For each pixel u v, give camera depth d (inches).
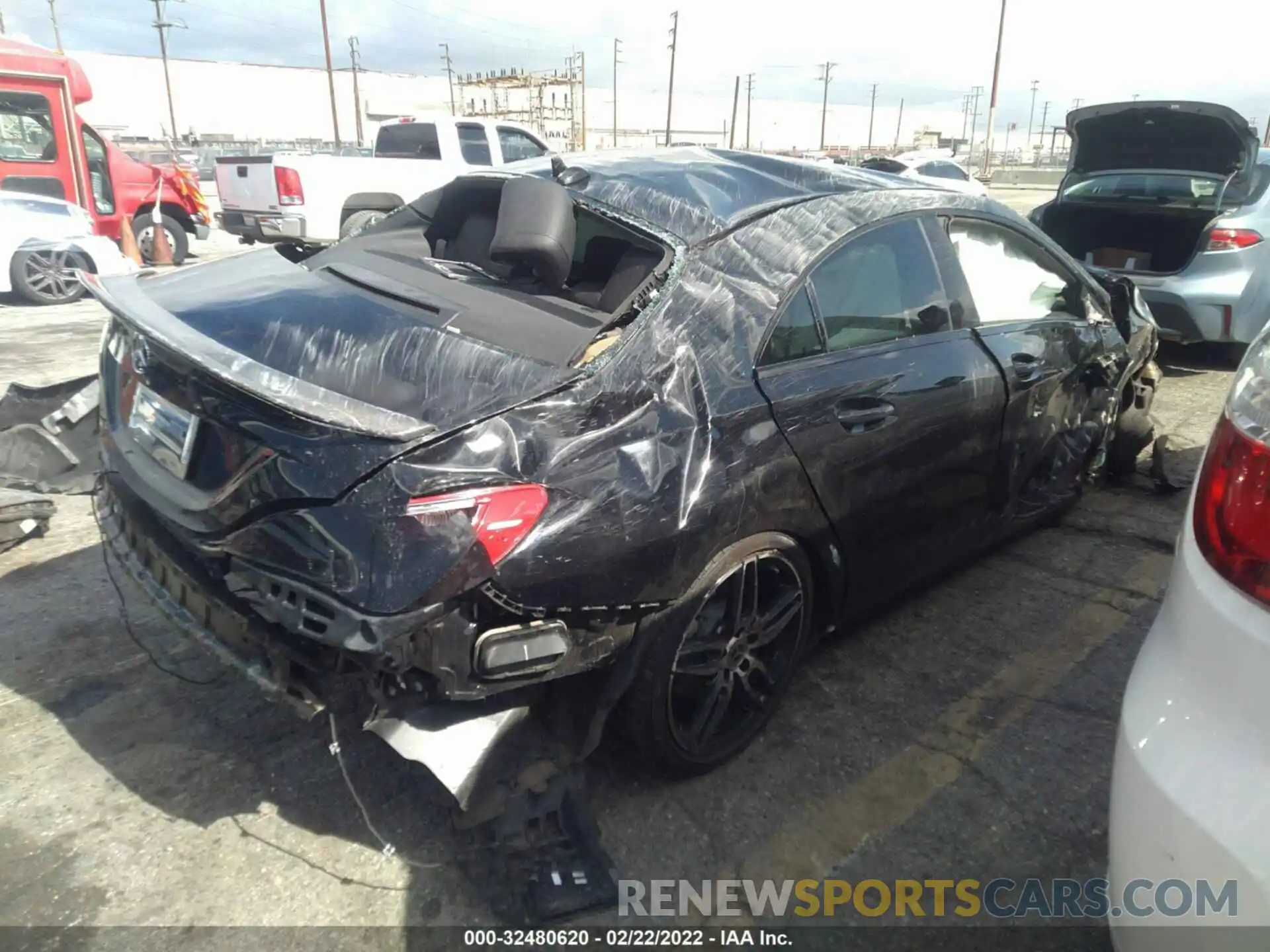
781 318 105.0
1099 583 149.8
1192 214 253.9
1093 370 154.9
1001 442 132.4
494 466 80.5
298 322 97.4
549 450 84.0
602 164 126.3
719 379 97.4
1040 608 142.2
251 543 81.4
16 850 92.0
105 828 95.2
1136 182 269.6
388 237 138.6
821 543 107.6
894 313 119.2
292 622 78.0
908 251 123.0
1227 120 246.4
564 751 88.9
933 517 123.8
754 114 3469.5
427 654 76.4
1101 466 172.1
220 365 81.8
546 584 80.2
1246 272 241.3
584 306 110.3
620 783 103.3
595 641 87.0
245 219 473.1
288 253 142.1
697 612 94.5
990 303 135.3
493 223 130.2
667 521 88.1
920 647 131.7
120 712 112.9
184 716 112.3
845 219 117.0
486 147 498.9
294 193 437.7
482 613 79.0
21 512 151.3
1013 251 142.5
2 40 436.1
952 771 107.0
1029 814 101.0
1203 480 62.9
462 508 76.5
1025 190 1219.9
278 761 105.5
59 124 453.7
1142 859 57.4
